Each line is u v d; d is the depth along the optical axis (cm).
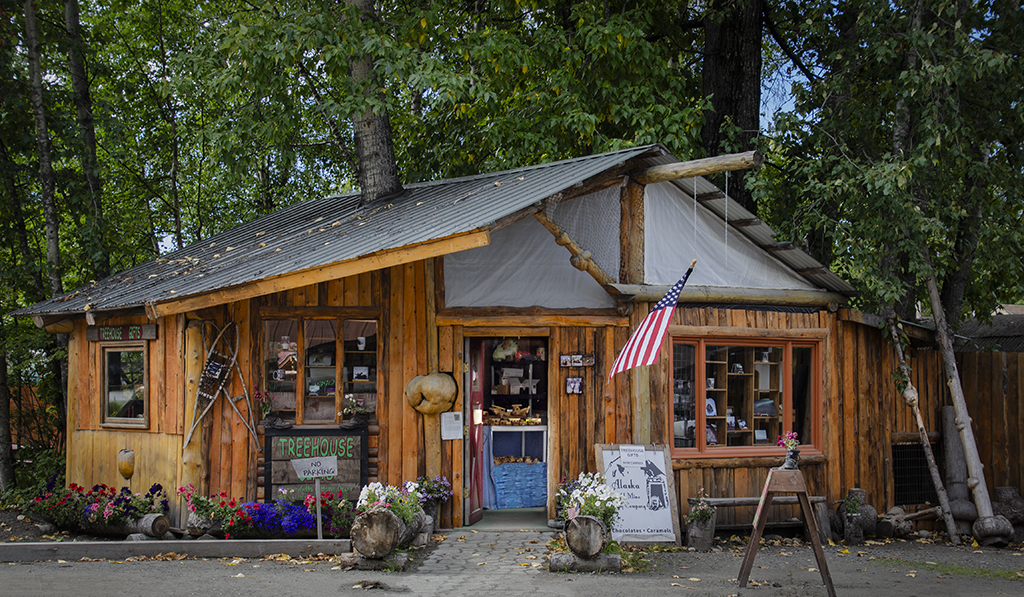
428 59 1199
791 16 1542
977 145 1230
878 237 1086
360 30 1214
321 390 941
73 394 1098
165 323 956
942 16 1178
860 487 1080
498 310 962
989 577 807
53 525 1014
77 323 1093
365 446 927
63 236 1680
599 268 951
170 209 2006
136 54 1844
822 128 1233
